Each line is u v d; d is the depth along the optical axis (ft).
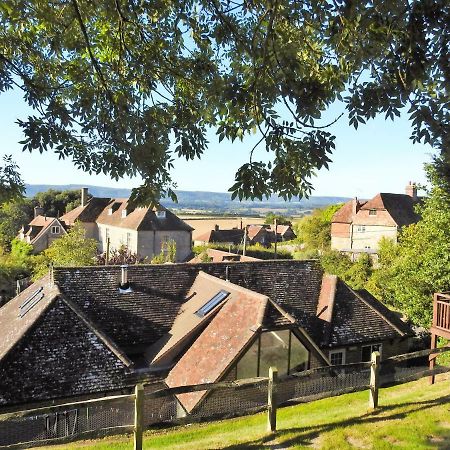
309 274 65.05
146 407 41.52
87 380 40.60
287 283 62.64
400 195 165.17
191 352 46.50
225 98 18.51
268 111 19.11
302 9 18.48
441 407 26.55
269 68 18.90
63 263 101.96
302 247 194.08
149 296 55.31
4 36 23.76
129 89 25.43
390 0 15.34
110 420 40.09
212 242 200.64
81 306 51.01
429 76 17.02
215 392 40.68
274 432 23.54
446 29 15.07
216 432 28.68
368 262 116.26
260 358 44.16
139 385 21.33
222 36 21.89
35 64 24.94
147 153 23.17
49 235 170.19
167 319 53.52
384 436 22.62
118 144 23.98
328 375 46.11
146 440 26.96
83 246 108.68
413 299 66.18
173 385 43.60
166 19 23.52
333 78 18.76
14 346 40.60
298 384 45.39
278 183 19.33
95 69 23.68
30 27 23.77
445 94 17.30
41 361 40.40
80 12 22.29
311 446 21.77
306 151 18.49
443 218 59.82
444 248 60.39
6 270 107.34
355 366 26.78
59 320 44.34
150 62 24.08
